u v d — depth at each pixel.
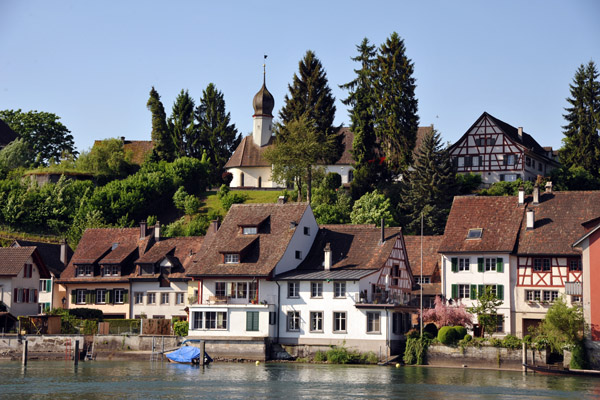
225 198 160.75
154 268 117.25
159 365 93.50
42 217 156.00
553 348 89.12
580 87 163.88
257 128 175.50
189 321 99.31
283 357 97.44
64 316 106.69
